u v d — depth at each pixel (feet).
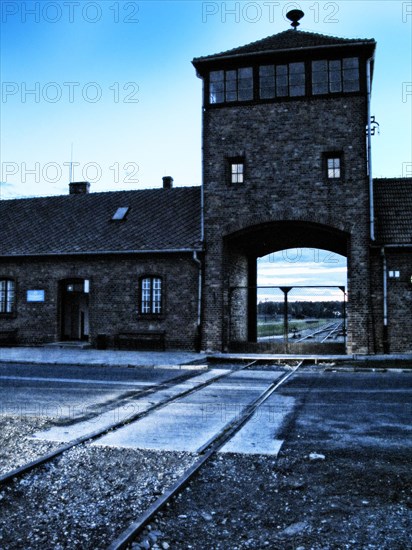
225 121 69.41
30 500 17.57
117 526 15.48
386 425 27.96
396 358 60.03
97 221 80.12
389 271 63.93
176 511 16.67
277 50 66.49
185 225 73.97
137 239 73.61
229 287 71.26
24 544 14.39
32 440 24.72
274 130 67.82
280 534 15.05
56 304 75.66
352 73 66.33
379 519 15.99
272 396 37.22
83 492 18.25
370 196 64.13
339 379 46.50
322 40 66.74
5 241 80.12
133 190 86.53
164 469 20.56
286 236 76.13
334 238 72.23
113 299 73.00
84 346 72.84
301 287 68.33
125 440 24.76
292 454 22.68
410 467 20.92
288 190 66.80
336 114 66.23
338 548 14.17
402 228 65.31
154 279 72.13
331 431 26.66
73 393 38.32
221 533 15.14
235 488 18.69
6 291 78.64
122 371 52.11
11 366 55.93
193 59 69.41
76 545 14.30
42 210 86.53
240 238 72.79
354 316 63.67
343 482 19.24
